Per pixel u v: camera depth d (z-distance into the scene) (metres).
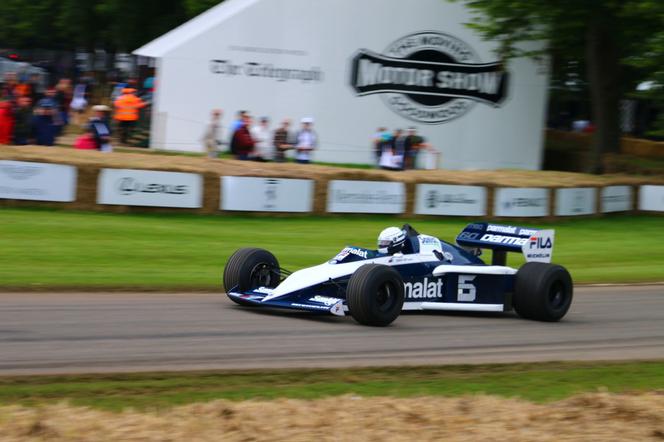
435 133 54.56
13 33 89.19
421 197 38.34
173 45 49.12
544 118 56.50
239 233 31.62
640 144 64.69
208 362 14.70
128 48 77.94
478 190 39.25
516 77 55.88
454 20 54.03
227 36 49.78
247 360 15.01
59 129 44.06
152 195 33.50
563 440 11.09
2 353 14.40
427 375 14.84
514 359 16.66
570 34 50.97
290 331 17.55
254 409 11.52
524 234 21.55
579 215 42.44
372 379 14.28
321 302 18.22
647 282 28.61
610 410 12.48
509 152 56.19
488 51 55.00
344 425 11.09
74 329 16.59
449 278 20.33
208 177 34.44
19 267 23.41
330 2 51.28
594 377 15.43
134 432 10.32
